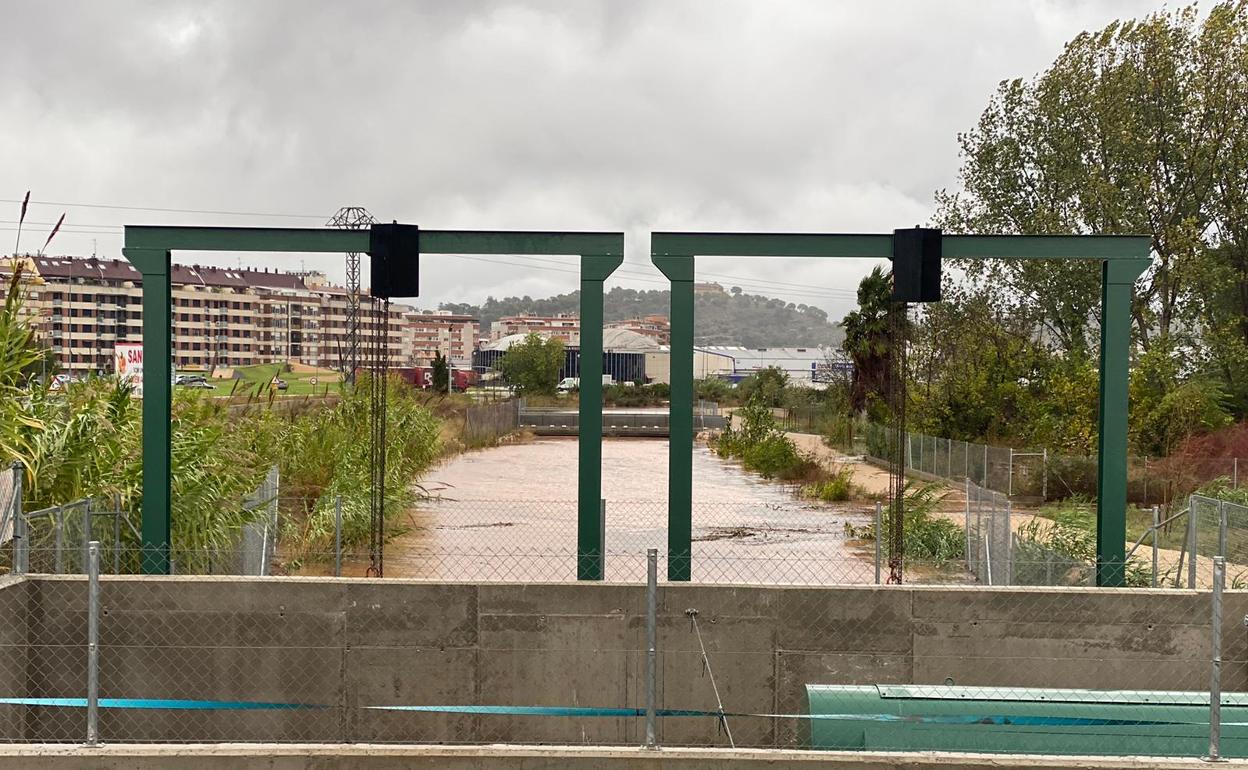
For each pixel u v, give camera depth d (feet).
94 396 36.37
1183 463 74.43
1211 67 105.40
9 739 26.32
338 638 28.37
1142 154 107.14
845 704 22.21
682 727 28.76
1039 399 99.45
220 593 28.12
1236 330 106.73
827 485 80.18
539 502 71.92
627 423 168.96
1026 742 21.17
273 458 53.83
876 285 117.29
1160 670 27.96
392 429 69.97
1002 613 28.25
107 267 388.78
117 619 27.86
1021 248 33.37
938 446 91.15
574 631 28.71
